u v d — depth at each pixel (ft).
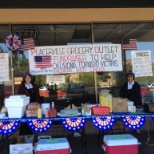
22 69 19.47
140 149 16.44
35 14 18.86
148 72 20.66
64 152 12.76
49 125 13.50
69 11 19.03
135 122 13.74
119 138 13.44
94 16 19.38
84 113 14.05
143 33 20.58
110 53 20.06
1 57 19.43
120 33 20.33
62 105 19.74
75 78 19.84
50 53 19.66
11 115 13.60
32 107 13.97
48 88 19.65
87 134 19.79
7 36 19.06
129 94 18.02
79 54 19.81
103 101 14.51
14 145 14.15
